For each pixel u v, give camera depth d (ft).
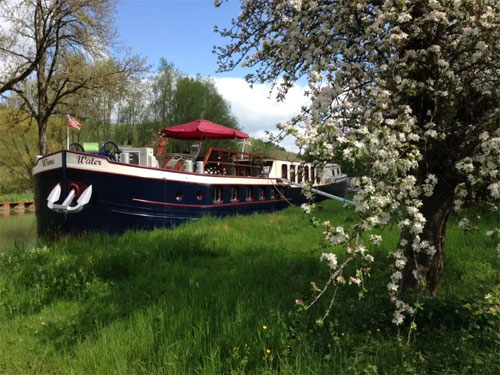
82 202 40.65
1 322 19.19
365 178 11.59
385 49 13.96
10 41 75.31
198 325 15.84
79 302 21.17
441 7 13.10
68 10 76.23
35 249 31.94
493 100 15.28
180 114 180.55
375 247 26.27
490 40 13.34
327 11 15.30
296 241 32.68
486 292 18.33
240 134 58.70
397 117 13.56
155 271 25.12
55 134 131.13
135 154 52.60
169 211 48.11
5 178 129.70
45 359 15.55
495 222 28.73
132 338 15.69
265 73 18.81
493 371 12.20
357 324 15.89
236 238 34.71
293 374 12.71
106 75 81.71
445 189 16.85
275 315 16.47
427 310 15.05
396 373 12.48
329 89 13.73
